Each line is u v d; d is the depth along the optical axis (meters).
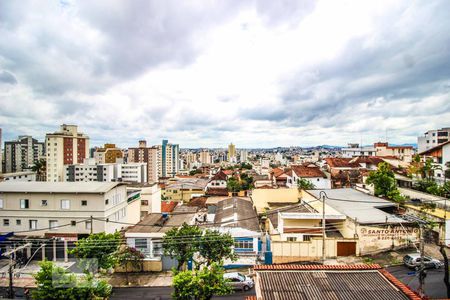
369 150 121.12
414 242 30.52
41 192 37.00
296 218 33.62
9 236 36.47
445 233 30.72
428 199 38.31
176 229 27.89
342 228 33.72
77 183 40.66
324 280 13.91
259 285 13.44
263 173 140.38
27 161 154.25
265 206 50.25
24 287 28.73
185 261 27.92
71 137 114.06
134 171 118.44
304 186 56.47
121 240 32.06
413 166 51.75
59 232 36.88
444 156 52.06
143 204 54.31
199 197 75.12
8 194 37.59
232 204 51.59
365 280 13.94
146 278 29.84
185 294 18.42
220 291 18.97
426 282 24.16
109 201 38.47
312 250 30.56
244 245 33.03
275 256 30.77
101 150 146.12
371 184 44.62
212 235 27.33
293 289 13.11
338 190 47.28
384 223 30.45
